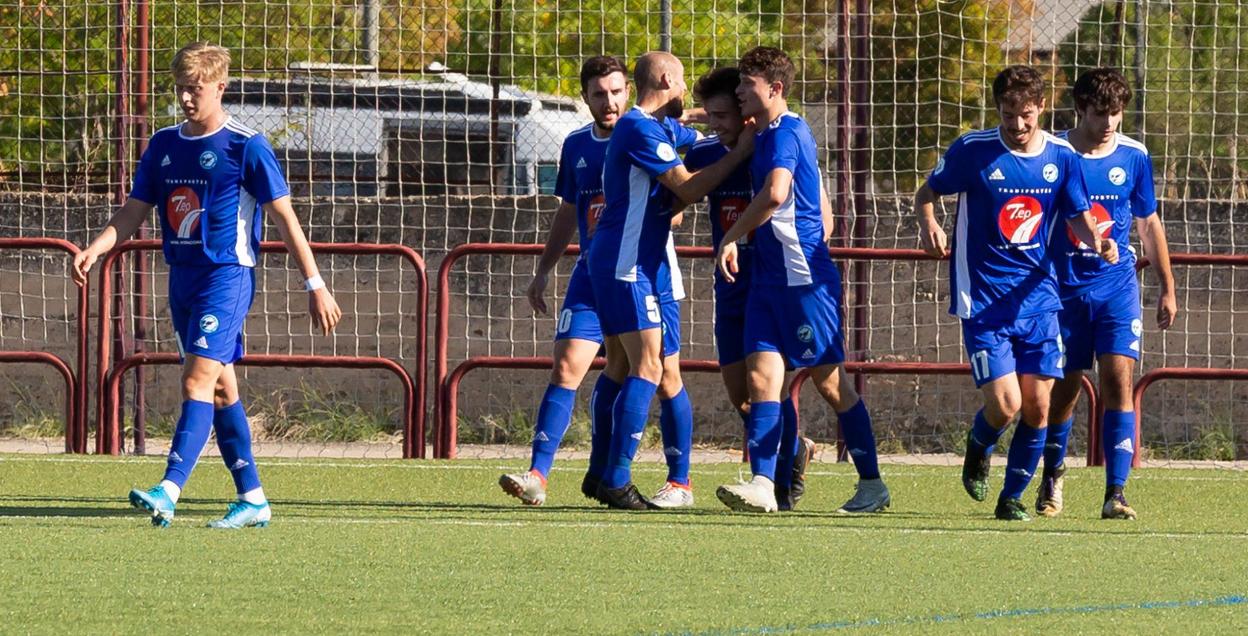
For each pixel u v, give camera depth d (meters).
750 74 24.91
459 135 43.75
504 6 43.50
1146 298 40.41
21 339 41.69
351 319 41.34
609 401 27.34
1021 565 19.62
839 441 36.78
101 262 37.31
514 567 18.92
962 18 40.72
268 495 28.30
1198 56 42.44
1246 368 39.75
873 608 16.47
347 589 17.23
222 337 22.20
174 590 17.03
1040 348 25.16
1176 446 40.00
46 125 44.22
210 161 22.05
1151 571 19.22
